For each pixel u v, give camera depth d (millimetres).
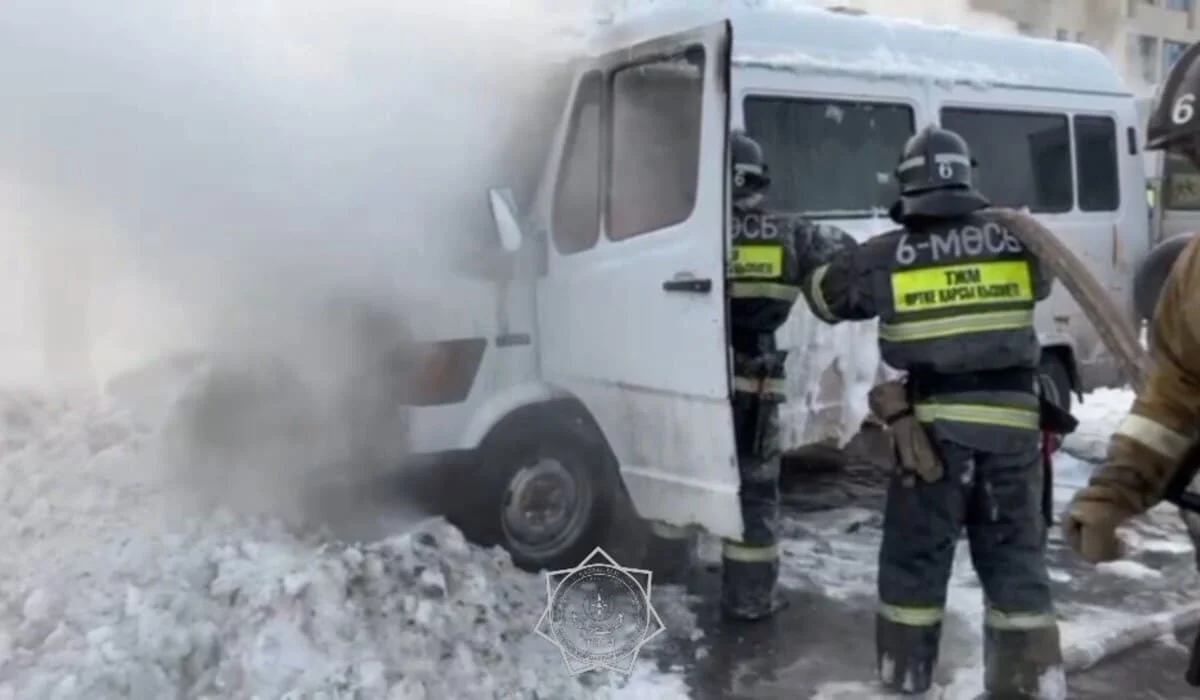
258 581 3812
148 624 3621
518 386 4848
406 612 3947
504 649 4008
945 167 3635
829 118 5789
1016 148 6688
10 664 3547
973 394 3604
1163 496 2189
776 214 4480
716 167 4227
